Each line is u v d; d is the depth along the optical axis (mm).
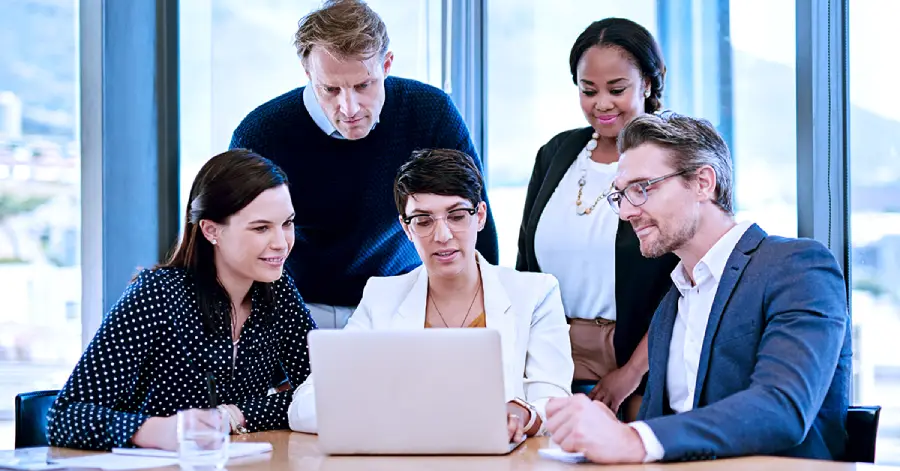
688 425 1846
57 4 3977
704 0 3678
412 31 4043
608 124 2980
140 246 4000
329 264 3176
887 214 3504
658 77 3012
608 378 2871
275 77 4012
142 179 4000
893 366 3516
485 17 4031
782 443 1893
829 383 1997
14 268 3951
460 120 3184
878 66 3490
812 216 3516
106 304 3949
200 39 4027
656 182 2227
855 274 3545
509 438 2053
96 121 3947
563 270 3041
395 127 3094
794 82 3553
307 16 2803
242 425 2436
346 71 2742
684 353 2305
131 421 2211
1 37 3969
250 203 2453
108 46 3957
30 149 3963
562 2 3918
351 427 2014
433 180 2574
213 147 4035
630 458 1825
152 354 2445
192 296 2500
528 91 3982
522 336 2627
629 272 2889
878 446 3537
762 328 2115
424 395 1979
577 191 3064
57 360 3957
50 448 2260
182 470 1853
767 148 3598
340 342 2000
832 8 3500
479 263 2715
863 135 3520
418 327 2645
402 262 3197
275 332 2643
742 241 2209
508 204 4012
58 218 3969
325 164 3082
